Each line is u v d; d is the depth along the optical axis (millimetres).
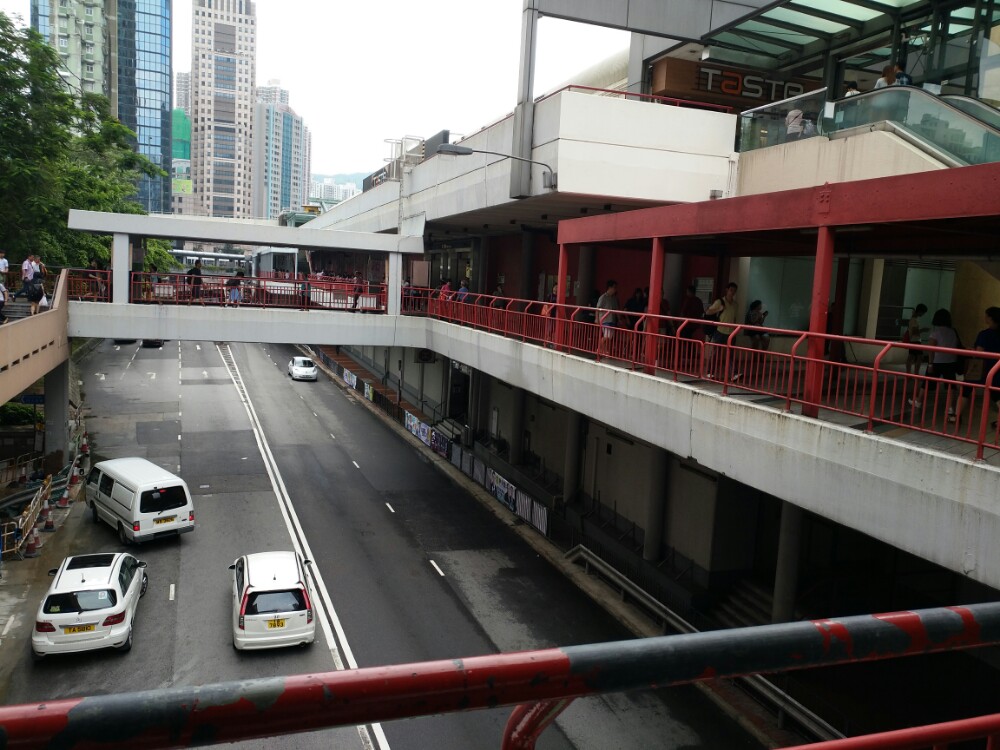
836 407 10938
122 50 144500
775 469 10992
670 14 21172
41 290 22047
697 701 14891
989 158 12859
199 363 55250
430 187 30219
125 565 17047
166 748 974
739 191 20953
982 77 15242
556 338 18141
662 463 20547
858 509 9633
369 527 24453
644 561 20875
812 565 18703
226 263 108875
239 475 29312
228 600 18453
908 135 14742
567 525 23594
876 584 17266
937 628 1487
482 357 22734
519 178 21234
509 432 31469
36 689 14336
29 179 26219
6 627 16672
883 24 18375
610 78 28781
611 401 15336
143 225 25016
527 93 21047
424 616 18297
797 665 1362
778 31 20234
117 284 25078
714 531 19000
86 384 44719
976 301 17797
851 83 20438
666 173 20688
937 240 13516
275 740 12797
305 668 15500
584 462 25766
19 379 18547
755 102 23953
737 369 15000
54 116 27500
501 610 18859
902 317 20344
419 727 13625
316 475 29953
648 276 23562
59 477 24984
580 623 18359
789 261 20484
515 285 33094
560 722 13906
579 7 20625
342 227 51406
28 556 20469
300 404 43250
